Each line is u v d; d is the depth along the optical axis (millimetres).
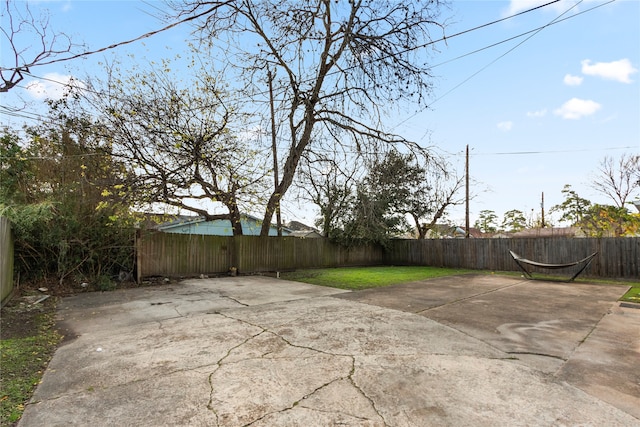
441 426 2041
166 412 2201
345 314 5043
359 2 8641
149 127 8242
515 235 26641
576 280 9781
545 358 3260
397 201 15867
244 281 9414
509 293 7199
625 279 9852
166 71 8594
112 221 7965
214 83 9078
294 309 5434
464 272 12180
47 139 8375
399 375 2809
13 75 3633
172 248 9867
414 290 7594
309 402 2332
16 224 6754
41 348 3621
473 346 3605
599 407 2301
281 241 12562
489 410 2240
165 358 3223
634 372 2916
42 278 7508
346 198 14234
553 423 2094
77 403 2336
